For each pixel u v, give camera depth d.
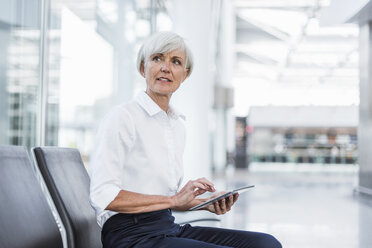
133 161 1.66
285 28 14.70
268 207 7.04
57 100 3.94
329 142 26.30
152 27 7.18
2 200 1.34
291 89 26.11
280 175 17.33
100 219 1.71
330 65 19.41
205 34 7.40
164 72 1.72
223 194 1.69
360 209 6.97
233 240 1.79
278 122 29.50
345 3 9.31
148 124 1.69
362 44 9.76
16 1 3.44
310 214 6.38
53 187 1.55
